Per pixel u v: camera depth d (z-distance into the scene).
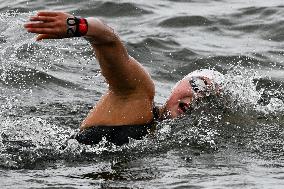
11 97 21.08
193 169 14.59
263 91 22.28
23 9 29.72
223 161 15.22
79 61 24.88
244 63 25.09
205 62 25.19
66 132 17.61
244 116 18.16
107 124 16.84
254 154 15.78
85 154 15.81
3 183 13.61
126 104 16.98
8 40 25.84
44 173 14.38
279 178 13.97
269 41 27.44
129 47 26.12
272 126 17.70
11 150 15.85
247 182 13.66
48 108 20.12
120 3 30.75
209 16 29.80
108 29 15.66
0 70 23.16
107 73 16.59
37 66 23.78
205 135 16.94
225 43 27.16
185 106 17.89
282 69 24.66
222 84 18.42
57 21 14.45
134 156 15.65
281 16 29.39
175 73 24.52
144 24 29.06
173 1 32.28
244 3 31.75
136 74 16.91
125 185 13.47
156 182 13.66
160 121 17.56
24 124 18.19
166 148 16.19
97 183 13.62
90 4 30.64
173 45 26.59
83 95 21.84
